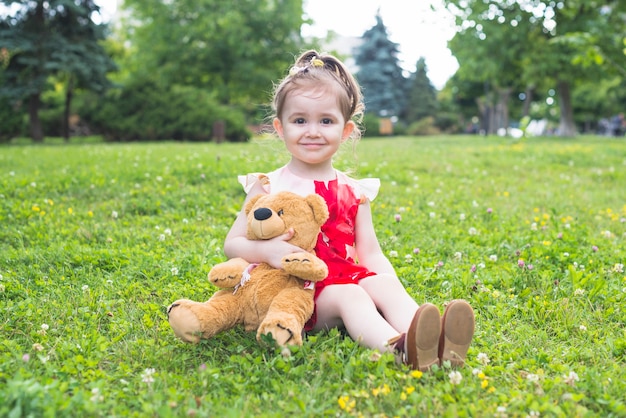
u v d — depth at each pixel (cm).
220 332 263
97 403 204
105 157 1026
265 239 256
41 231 462
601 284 333
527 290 339
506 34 2302
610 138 2195
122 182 688
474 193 702
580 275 348
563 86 2475
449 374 226
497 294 331
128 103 2267
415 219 521
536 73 2311
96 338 266
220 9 2994
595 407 216
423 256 415
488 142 1867
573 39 1299
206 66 3059
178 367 245
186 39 3034
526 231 482
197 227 484
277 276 253
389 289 258
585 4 2033
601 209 622
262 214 253
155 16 3061
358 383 224
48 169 838
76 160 962
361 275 264
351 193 285
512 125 5691
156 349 258
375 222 503
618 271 381
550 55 2211
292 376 229
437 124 4684
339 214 275
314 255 255
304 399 210
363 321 244
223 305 250
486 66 2334
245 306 252
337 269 264
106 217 531
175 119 2258
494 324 297
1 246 429
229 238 271
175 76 3078
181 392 217
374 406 210
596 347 270
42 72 1988
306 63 288
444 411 205
